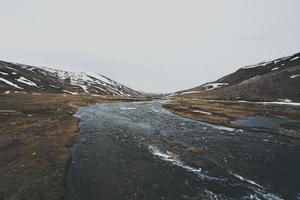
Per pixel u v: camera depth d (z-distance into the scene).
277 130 41.44
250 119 53.41
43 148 29.00
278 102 86.19
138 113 62.81
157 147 30.83
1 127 38.41
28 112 52.72
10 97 80.00
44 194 18.27
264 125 46.16
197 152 28.75
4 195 18.08
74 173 22.44
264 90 105.62
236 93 118.12
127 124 46.22
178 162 25.55
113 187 19.70
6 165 23.64
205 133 39.19
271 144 32.91
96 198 18.03
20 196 17.97
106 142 32.88
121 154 27.91
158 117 56.12
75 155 27.39
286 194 18.91
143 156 27.30
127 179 21.23
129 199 17.91
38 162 24.47
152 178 21.50
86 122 47.59
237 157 27.31
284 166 24.75
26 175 21.44
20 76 139.00
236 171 23.30
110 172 22.72
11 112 50.41
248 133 39.66
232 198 18.22
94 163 24.95
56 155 26.66
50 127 40.22
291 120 52.38
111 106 80.75
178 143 32.81
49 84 154.12
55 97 93.38
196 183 20.61
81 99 94.00
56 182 20.12
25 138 33.03
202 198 18.14
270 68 160.75
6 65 158.88
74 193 18.75
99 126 43.75
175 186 20.00
